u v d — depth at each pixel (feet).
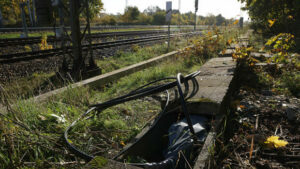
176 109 10.03
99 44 48.16
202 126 8.54
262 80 16.60
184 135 7.95
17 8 144.46
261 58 23.34
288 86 14.84
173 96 10.98
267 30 56.03
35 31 94.53
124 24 203.10
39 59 30.37
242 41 36.78
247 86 15.64
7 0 154.81
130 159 7.07
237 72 17.66
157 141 9.10
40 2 18.35
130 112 11.90
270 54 23.81
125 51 39.65
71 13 19.52
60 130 9.22
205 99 9.80
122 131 9.60
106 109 12.00
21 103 10.66
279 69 18.45
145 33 102.12
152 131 8.27
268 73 18.35
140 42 58.03
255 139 8.33
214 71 16.22
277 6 49.01
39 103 11.78
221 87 11.94
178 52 30.96
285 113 10.72
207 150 6.66
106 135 9.32
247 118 10.37
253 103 12.27
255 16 57.47
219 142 7.75
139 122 10.73
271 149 7.87
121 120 10.84
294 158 7.39
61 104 11.63
